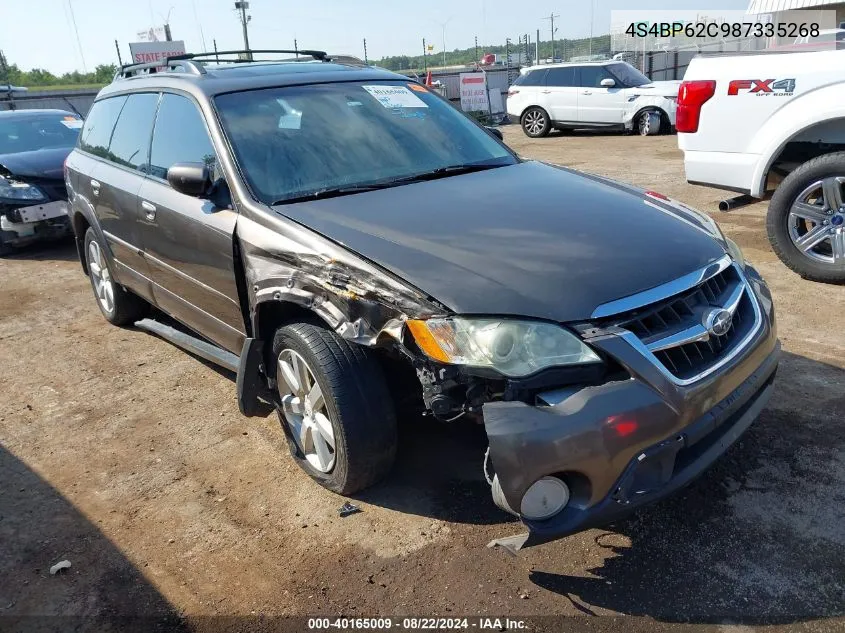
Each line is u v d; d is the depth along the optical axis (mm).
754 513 2672
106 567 2629
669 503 2758
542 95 16125
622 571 2436
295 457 3123
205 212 3254
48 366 4594
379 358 2729
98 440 3584
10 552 2746
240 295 3156
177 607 2412
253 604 2404
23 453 3498
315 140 3385
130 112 4336
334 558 2598
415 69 26422
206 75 3762
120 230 4293
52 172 7504
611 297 2264
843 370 3699
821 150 5223
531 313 2193
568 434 2090
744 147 5160
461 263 2412
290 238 2789
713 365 2379
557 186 3215
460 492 2910
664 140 13914
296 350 2805
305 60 4363
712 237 2818
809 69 4730
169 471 3254
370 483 2834
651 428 2172
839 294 4789
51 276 6832
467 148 3750
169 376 4316
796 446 3061
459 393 2271
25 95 19031
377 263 2480
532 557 2531
